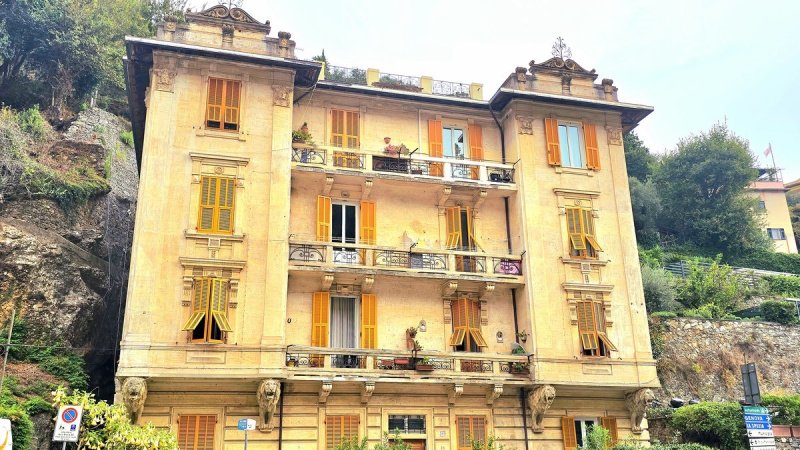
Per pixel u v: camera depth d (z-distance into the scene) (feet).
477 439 80.07
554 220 89.35
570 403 84.48
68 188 94.17
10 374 71.82
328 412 76.23
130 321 69.92
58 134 109.19
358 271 80.53
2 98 115.65
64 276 83.35
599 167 93.71
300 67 83.82
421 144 92.99
